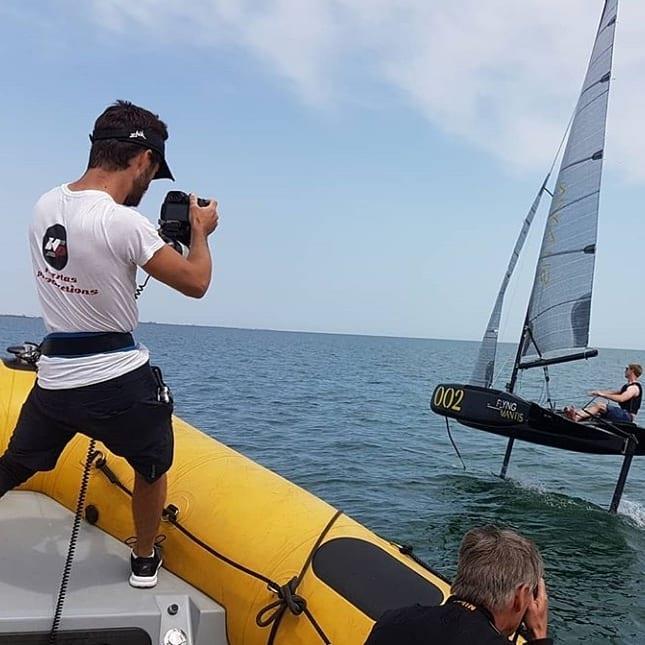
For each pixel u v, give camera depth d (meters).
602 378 54.12
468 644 2.02
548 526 10.52
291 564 3.00
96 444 3.74
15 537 3.34
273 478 3.58
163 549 3.32
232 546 3.15
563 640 6.36
